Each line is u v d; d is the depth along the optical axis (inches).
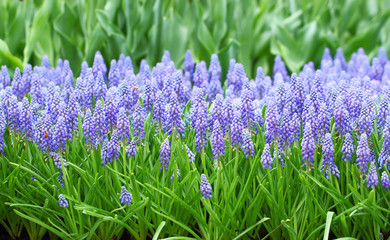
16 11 196.7
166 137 105.7
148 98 116.1
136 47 205.9
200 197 98.9
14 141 105.6
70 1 206.8
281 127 98.5
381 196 103.8
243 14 215.6
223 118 104.2
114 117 104.0
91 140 101.0
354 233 103.1
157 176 98.3
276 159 98.0
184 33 204.2
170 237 98.3
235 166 98.9
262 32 223.1
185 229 105.1
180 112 103.3
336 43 211.0
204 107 108.5
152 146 112.4
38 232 109.7
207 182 93.3
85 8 196.4
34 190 103.0
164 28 201.8
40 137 99.0
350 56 219.1
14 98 105.0
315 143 105.0
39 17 178.9
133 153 99.2
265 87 147.6
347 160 99.2
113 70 151.6
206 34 195.9
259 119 112.3
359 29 234.2
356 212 100.1
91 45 193.2
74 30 208.5
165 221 102.0
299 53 211.2
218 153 96.9
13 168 106.0
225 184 99.0
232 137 98.4
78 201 97.8
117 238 108.1
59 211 103.7
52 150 99.7
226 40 209.8
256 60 226.2
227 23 208.5
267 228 103.9
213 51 197.2
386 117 107.0
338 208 103.1
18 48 198.8
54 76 156.6
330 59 198.4
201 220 99.9
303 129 110.9
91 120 100.0
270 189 102.7
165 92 121.3
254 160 98.0
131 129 113.1
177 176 100.4
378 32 213.0
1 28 190.1
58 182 100.4
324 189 96.2
